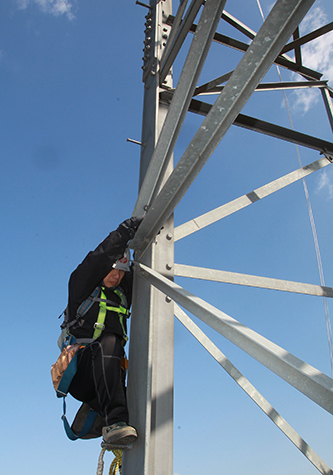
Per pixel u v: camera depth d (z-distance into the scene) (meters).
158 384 2.79
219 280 3.46
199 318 2.22
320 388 1.51
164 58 3.82
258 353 1.81
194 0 3.29
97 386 2.64
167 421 2.69
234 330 1.90
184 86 2.53
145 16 4.43
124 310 2.99
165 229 3.29
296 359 1.63
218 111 2.28
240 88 2.18
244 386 3.28
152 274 2.83
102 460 2.82
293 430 3.26
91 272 2.76
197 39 2.28
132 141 3.71
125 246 2.87
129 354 2.98
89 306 2.88
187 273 3.35
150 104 3.83
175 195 2.75
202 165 2.53
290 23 1.93
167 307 3.08
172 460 2.59
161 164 2.96
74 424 3.09
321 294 3.83
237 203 3.83
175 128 2.77
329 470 3.13
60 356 2.80
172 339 2.98
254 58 2.05
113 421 2.57
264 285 3.63
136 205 3.19
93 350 2.73
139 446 2.55
